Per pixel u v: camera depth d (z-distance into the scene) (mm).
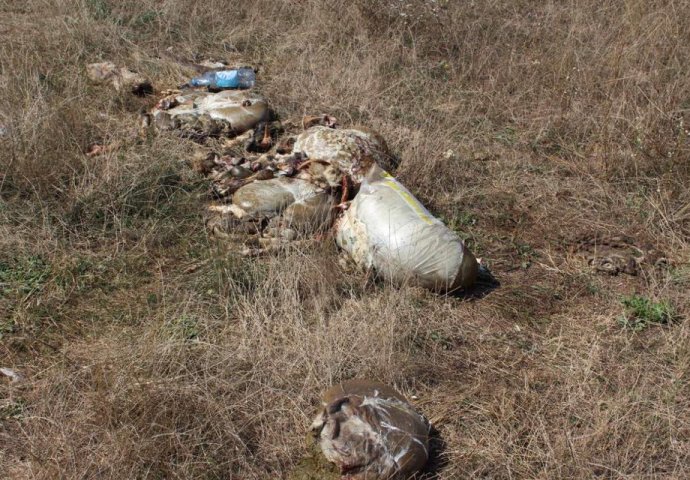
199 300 3914
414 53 6277
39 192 4438
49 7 6660
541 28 6645
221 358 3596
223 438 3309
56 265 4090
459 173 4996
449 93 5957
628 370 3701
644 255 4371
